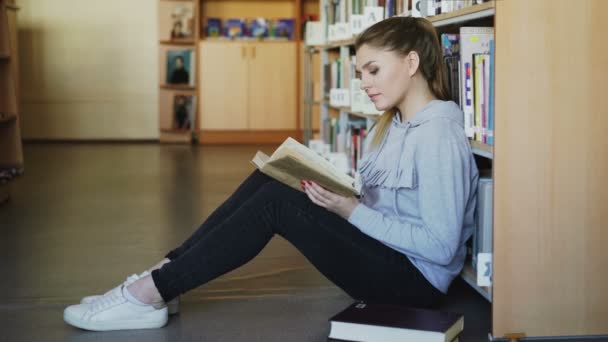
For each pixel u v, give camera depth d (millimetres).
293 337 2195
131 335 2197
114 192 5223
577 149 2018
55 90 9148
